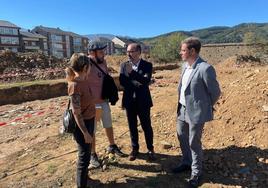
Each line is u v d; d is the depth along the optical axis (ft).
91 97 15.12
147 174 16.98
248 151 17.70
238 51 155.74
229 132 19.56
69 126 14.74
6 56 78.33
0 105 41.37
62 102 38.91
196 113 14.90
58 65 84.69
